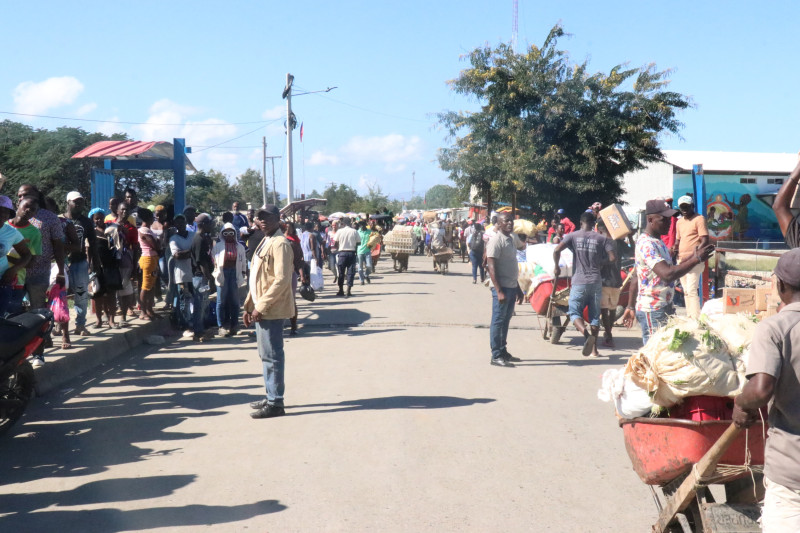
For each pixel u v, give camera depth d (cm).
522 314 1420
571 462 545
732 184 4009
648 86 3316
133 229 1149
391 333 1174
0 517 452
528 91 3338
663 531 365
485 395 750
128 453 575
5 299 712
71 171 4016
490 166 3431
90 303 1282
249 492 488
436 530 427
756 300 714
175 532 427
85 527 435
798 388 280
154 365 927
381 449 575
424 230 4109
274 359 675
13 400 623
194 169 1622
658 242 754
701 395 341
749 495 348
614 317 1040
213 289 1120
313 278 1784
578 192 3275
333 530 427
